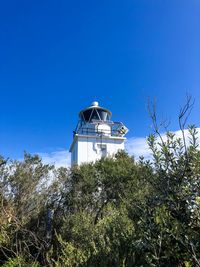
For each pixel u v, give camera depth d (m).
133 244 5.01
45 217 13.70
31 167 15.91
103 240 6.66
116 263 5.45
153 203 4.76
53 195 15.99
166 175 4.63
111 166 20.20
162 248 4.38
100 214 12.01
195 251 4.10
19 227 10.98
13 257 10.30
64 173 17.98
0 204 12.86
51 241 11.16
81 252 6.95
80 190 17.88
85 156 36.47
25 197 14.61
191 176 4.48
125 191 14.61
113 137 37.78
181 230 4.12
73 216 11.37
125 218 6.60
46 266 8.67
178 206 4.43
